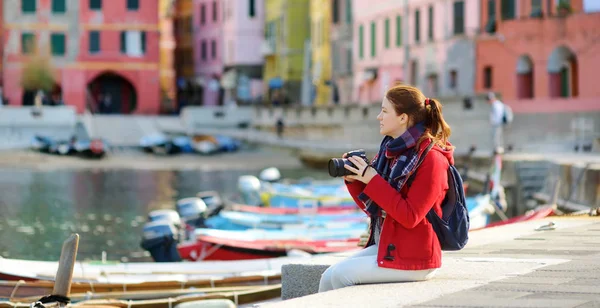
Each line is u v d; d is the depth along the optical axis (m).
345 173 6.84
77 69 77.31
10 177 44.50
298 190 28.42
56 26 76.81
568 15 48.47
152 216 20.17
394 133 6.97
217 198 25.75
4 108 64.56
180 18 95.06
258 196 27.20
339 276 7.04
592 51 47.22
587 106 46.91
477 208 21.45
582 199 24.78
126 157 57.72
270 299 12.39
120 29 77.81
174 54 95.19
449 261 8.45
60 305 7.90
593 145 41.25
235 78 86.12
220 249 18.30
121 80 81.62
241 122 72.38
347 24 70.25
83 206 32.72
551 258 8.62
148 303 11.13
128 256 21.73
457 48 55.34
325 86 74.25
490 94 34.38
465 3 54.91
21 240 24.42
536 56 50.09
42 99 75.81
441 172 6.76
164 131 69.69
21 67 75.56
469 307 6.07
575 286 6.85
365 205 6.97
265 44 83.69
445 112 45.19
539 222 12.72
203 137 61.00
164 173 48.16
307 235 19.52
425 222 6.86
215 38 90.75
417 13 60.22
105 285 12.49
